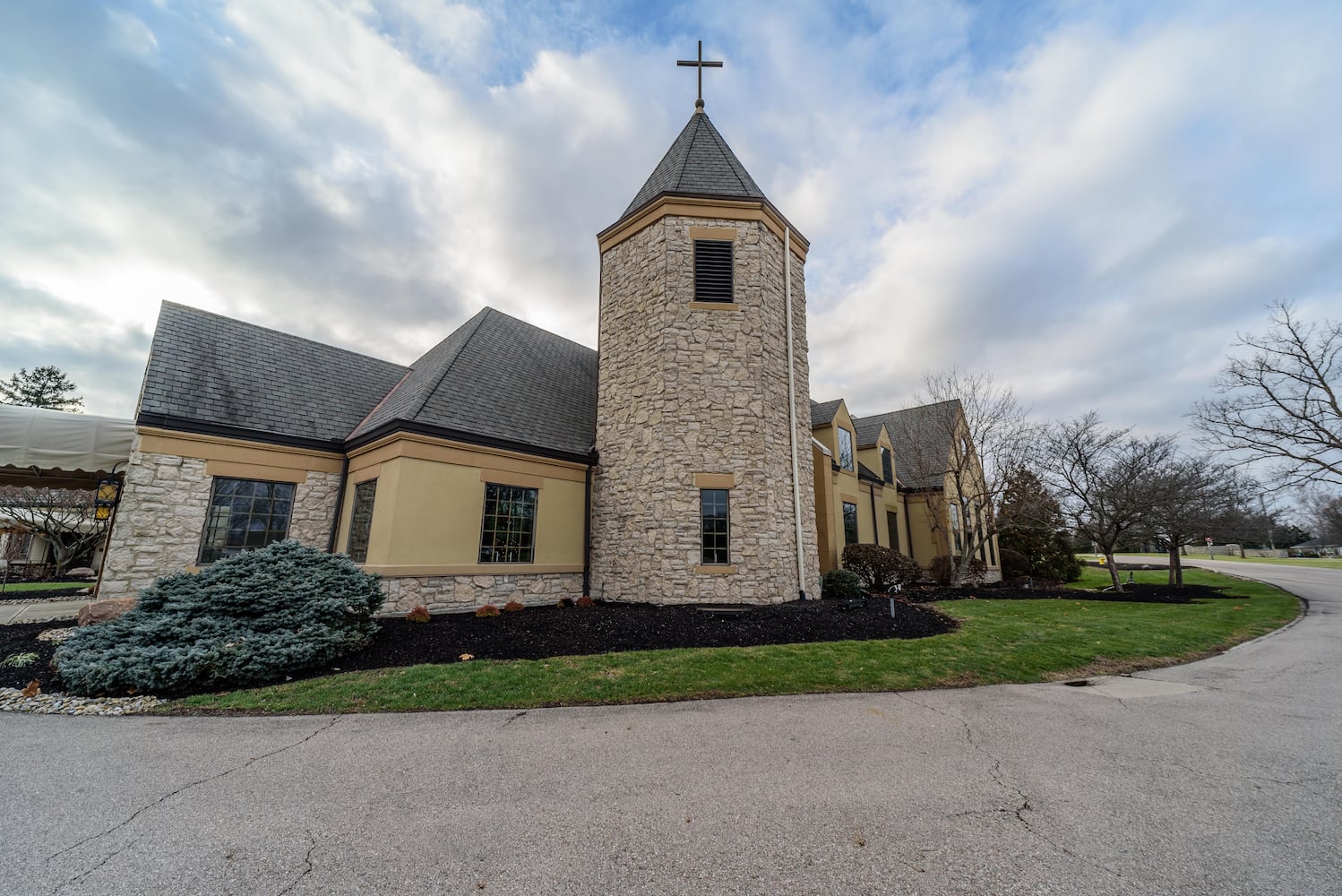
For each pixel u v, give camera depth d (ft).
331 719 17.19
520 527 39.04
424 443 34.22
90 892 8.29
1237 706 19.06
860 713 18.04
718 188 45.09
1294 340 57.62
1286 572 90.27
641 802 11.57
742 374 40.98
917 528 79.00
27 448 31.63
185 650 19.97
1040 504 62.23
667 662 23.59
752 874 8.84
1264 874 8.81
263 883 8.59
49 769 13.23
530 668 22.62
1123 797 11.81
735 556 38.19
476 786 12.41
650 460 40.24
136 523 31.48
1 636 26.73
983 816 10.89
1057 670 24.25
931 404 74.59
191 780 12.67
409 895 8.28
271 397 39.45
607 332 46.16
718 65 53.26
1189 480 56.49
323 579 25.02
